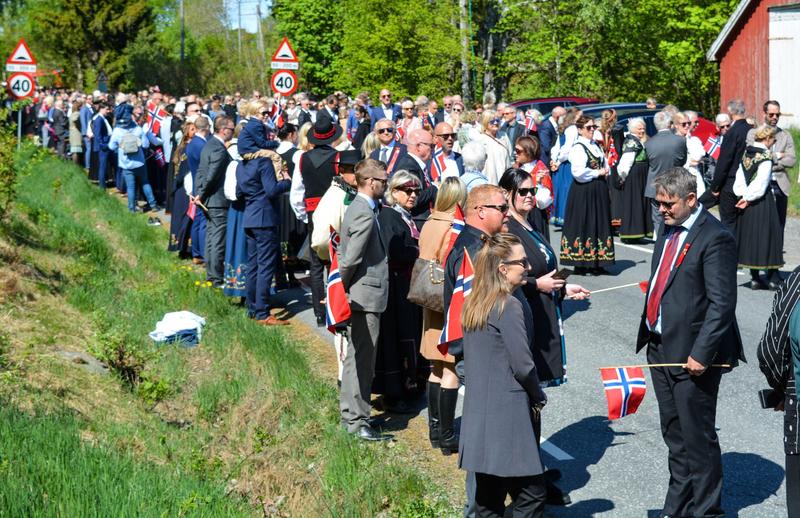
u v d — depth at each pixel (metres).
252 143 9.98
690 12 29.55
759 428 6.86
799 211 16.73
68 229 12.39
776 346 4.73
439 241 6.45
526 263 4.60
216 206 11.23
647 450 6.54
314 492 5.72
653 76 32.19
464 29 29.86
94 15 61.41
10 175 10.54
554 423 7.12
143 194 19.27
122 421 6.30
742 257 10.92
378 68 28.09
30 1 63.28
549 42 32.25
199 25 83.81
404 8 27.55
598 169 11.94
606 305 10.58
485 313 4.54
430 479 6.09
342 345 7.57
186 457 5.88
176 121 17.28
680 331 5.14
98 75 60.00
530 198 5.84
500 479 4.67
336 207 8.02
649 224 14.16
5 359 6.64
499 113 14.70
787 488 4.83
